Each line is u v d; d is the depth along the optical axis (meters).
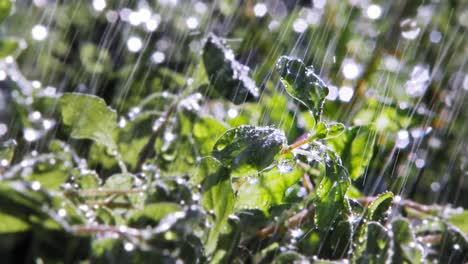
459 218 0.48
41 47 0.58
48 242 0.38
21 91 0.45
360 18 0.70
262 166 0.43
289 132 0.51
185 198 0.41
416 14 0.72
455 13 0.71
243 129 0.44
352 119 0.56
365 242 0.42
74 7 0.65
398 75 0.62
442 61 0.67
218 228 0.42
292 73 0.44
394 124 0.55
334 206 0.43
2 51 0.41
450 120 0.61
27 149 0.46
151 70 0.58
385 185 0.54
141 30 0.66
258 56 0.65
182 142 0.48
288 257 0.42
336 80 0.63
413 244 0.42
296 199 0.45
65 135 0.47
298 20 0.68
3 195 0.38
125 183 0.45
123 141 0.48
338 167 0.44
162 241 0.39
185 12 0.72
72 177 0.44
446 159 0.59
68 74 0.59
